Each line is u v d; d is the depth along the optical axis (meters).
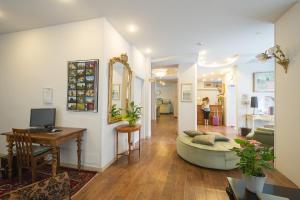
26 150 2.43
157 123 8.84
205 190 2.36
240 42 4.19
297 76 2.48
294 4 2.54
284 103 2.79
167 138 5.53
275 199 1.31
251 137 3.89
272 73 5.82
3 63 3.56
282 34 2.87
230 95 8.03
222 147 3.15
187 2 2.53
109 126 3.26
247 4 2.58
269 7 2.64
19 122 3.44
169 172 2.93
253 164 1.45
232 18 3.00
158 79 10.31
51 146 2.55
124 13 2.85
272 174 2.85
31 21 3.10
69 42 3.14
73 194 2.23
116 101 3.54
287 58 2.72
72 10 2.75
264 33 3.65
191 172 2.94
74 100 3.08
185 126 6.01
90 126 3.01
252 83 6.00
